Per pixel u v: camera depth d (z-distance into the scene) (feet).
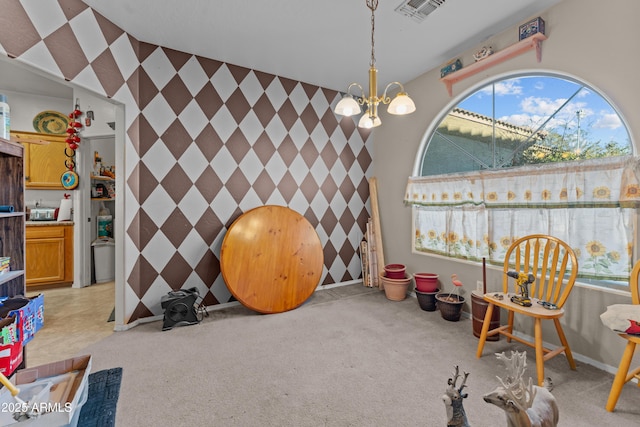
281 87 11.37
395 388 5.81
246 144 10.67
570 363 6.43
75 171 13.30
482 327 7.66
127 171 8.53
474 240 9.11
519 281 6.58
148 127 9.03
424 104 10.98
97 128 12.50
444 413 5.12
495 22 7.99
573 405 5.27
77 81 7.08
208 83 9.96
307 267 10.68
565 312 7.06
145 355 7.07
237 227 9.77
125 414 5.07
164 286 9.33
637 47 5.97
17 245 6.02
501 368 6.48
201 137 9.86
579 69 6.84
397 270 11.21
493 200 8.45
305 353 7.16
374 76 6.29
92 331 8.53
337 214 12.82
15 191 6.05
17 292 5.94
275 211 10.55
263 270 9.85
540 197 7.40
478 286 9.11
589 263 6.63
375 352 7.20
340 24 8.11
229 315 9.60
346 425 4.86
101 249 14.14
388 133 12.74
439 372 6.35
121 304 8.50
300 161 11.84
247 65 10.46
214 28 8.29
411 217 11.63
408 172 11.73
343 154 12.93
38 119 13.51
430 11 7.57
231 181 10.40
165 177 9.30
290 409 5.23
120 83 8.24
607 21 6.37
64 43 6.77
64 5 6.75
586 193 6.63
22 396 3.56
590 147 6.89
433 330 8.45
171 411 5.16
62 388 3.70
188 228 9.68
